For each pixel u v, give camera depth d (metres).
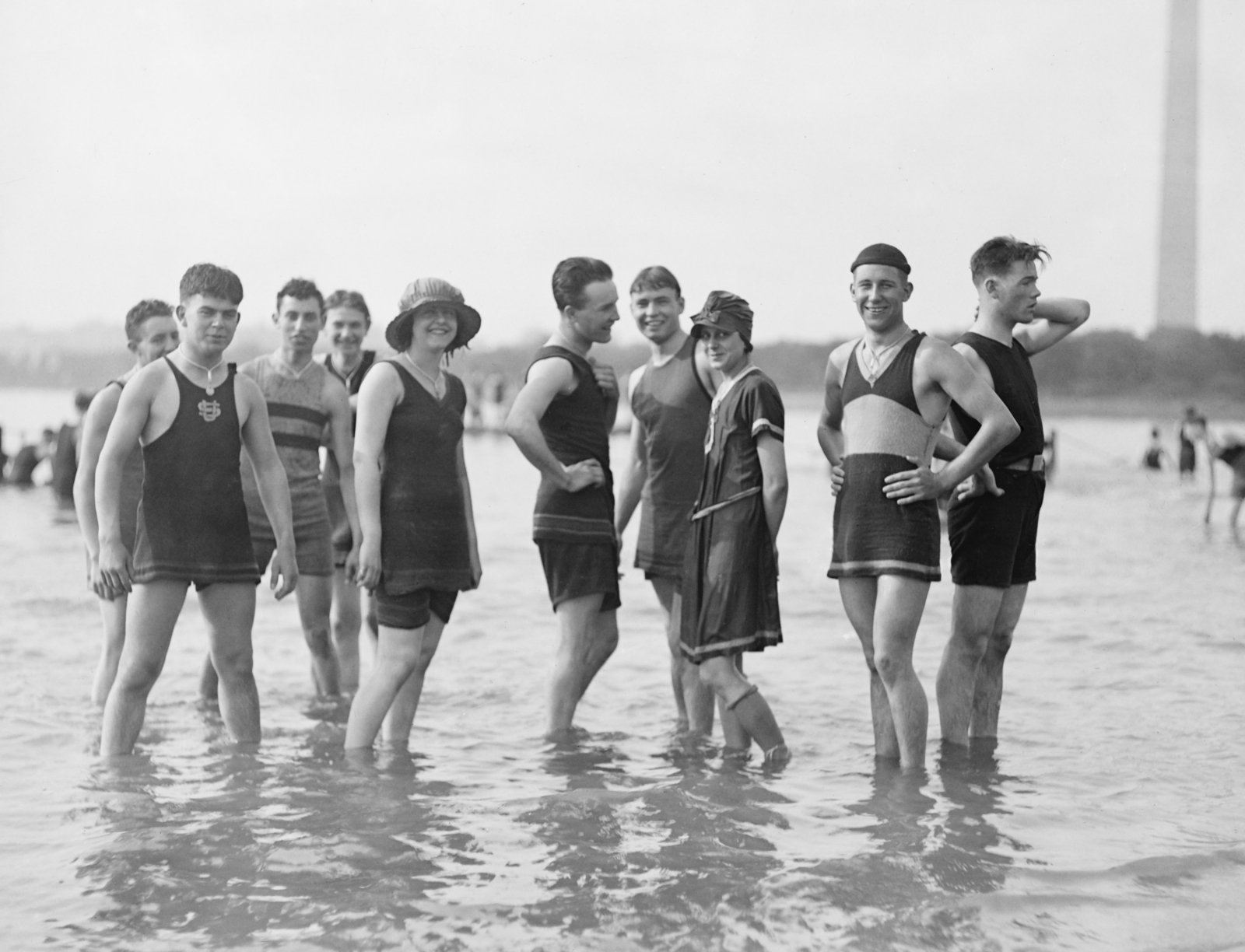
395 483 5.84
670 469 6.44
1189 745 6.02
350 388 7.48
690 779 5.48
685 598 5.90
